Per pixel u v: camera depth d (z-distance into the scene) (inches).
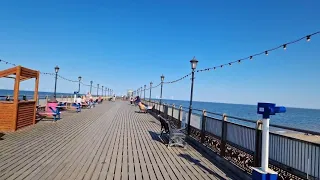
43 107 681.0
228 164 241.6
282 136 185.2
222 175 217.0
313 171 156.3
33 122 486.0
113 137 382.9
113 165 233.6
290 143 177.3
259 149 206.1
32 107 478.9
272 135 196.5
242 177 211.2
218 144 290.5
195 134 382.0
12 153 261.0
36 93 490.3
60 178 191.8
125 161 249.3
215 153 283.6
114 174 207.9
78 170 213.9
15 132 386.3
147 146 326.6
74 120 584.1
